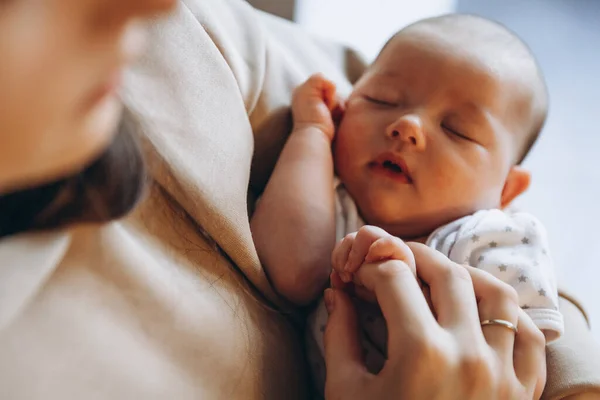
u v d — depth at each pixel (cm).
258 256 68
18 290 39
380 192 81
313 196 73
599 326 132
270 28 94
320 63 97
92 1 27
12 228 41
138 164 45
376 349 65
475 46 88
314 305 72
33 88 26
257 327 59
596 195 162
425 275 59
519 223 78
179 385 48
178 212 55
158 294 49
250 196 80
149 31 56
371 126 83
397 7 190
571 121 186
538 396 56
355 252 61
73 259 44
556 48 212
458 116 83
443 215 82
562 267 143
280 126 83
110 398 43
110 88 30
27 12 26
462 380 49
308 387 67
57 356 41
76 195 41
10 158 27
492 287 58
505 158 87
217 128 60
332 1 180
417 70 85
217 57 64
